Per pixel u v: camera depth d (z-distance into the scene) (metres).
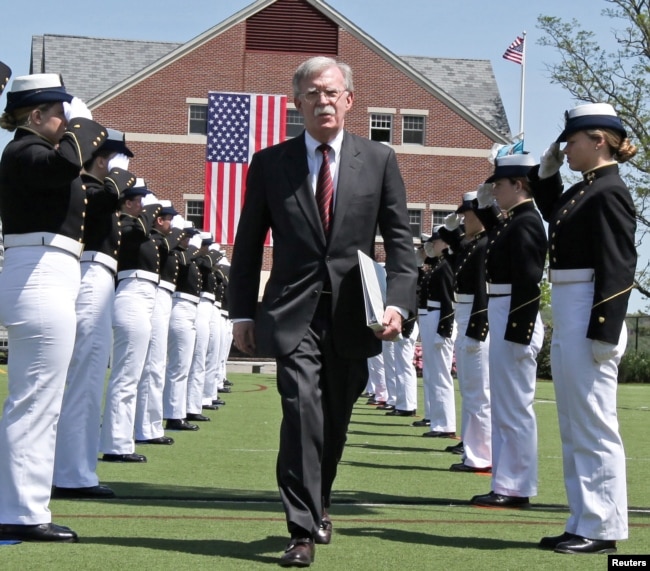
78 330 9.52
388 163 7.19
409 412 20.89
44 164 6.95
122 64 50.97
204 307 18.27
